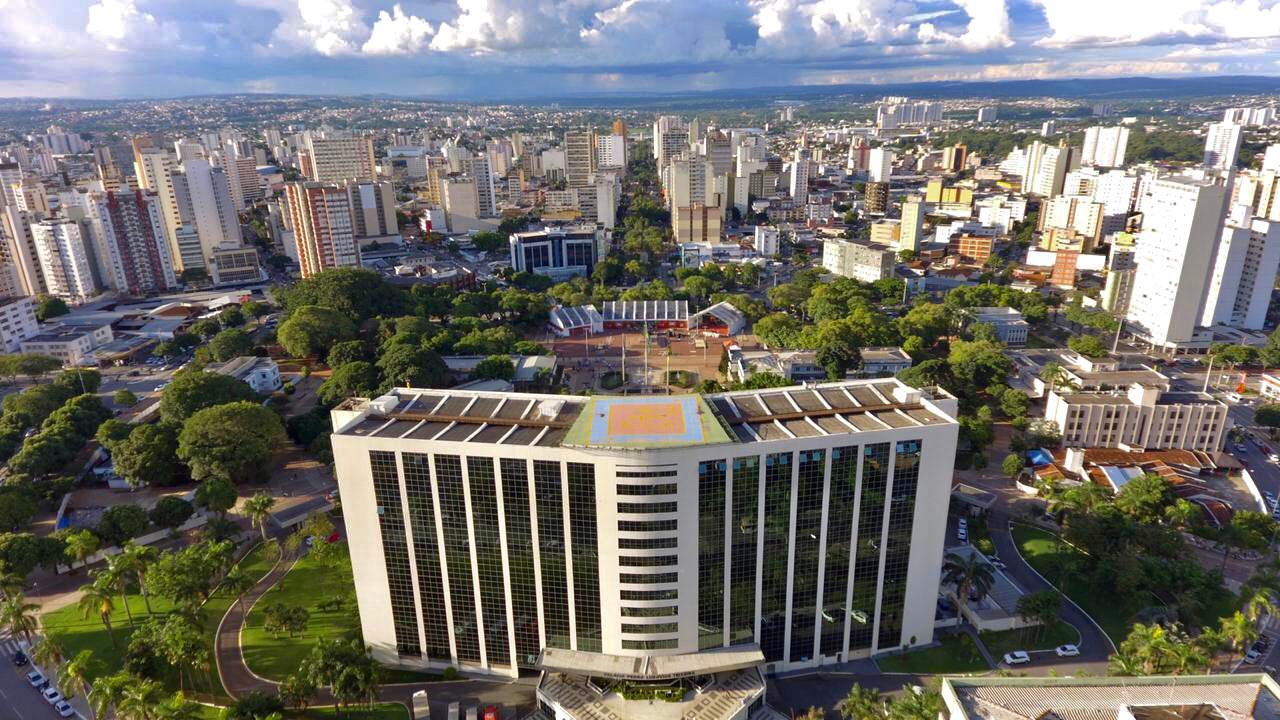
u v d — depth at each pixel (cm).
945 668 16062
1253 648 16525
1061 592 18625
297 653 16512
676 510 14175
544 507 14450
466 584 15450
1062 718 9719
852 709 14075
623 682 14962
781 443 14250
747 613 15450
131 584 18538
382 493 15012
